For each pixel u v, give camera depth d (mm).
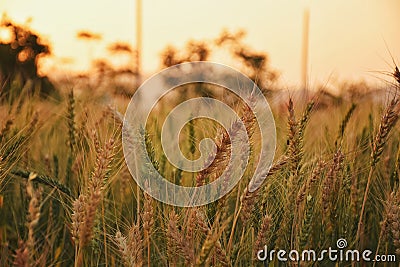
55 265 872
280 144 920
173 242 803
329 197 892
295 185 886
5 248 858
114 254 875
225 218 848
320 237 899
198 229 809
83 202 760
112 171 936
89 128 928
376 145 895
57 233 918
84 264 846
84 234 744
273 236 877
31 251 666
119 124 850
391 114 893
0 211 908
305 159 991
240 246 824
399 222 872
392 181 983
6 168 912
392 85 903
